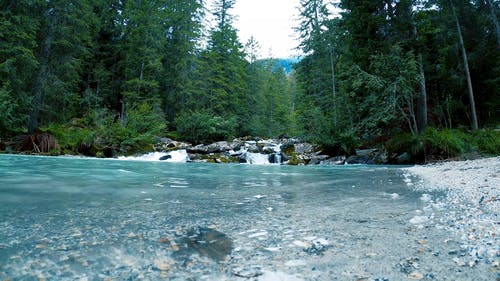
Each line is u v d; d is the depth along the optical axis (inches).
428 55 620.7
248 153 626.8
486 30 653.9
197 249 65.4
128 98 948.6
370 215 101.0
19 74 667.4
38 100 723.4
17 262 55.4
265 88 1827.0
